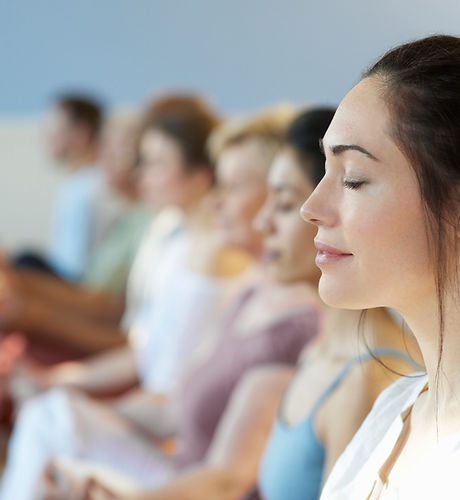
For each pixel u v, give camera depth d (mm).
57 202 6133
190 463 2510
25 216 6188
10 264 4438
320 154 1831
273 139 2561
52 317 3734
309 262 1893
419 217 999
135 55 5754
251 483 2145
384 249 1015
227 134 2623
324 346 1823
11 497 2744
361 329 1696
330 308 1779
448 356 1033
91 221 5031
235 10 5066
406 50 1057
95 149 5523
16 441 2781
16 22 6203
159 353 3125
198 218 3229
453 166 979
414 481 1011
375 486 1108
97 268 4492
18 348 3611
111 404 2936
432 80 999
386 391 1249
